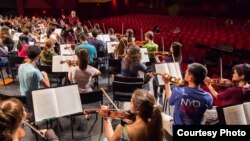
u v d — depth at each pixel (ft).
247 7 57.31
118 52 21.07
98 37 28.60
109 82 23.02
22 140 13.96
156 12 74.23
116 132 7.57
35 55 12.99
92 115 16.92
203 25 48.42
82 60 14.33
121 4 74.08
